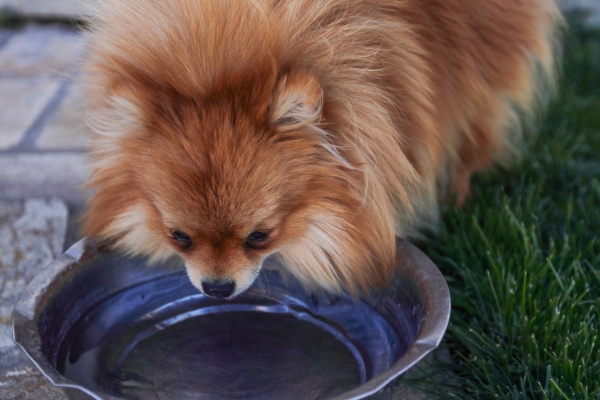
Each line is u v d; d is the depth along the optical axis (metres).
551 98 5.81
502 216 4.14
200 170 3.03
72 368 3.16
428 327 2.85
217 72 2.98
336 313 3.61
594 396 2.99
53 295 3.16
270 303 3.72
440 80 3.69
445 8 3.67
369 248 3.38
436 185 4.07
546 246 4.22
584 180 4.86
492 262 3.70
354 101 3.11
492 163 4.63
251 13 2.97
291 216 3.26
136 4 3.11
